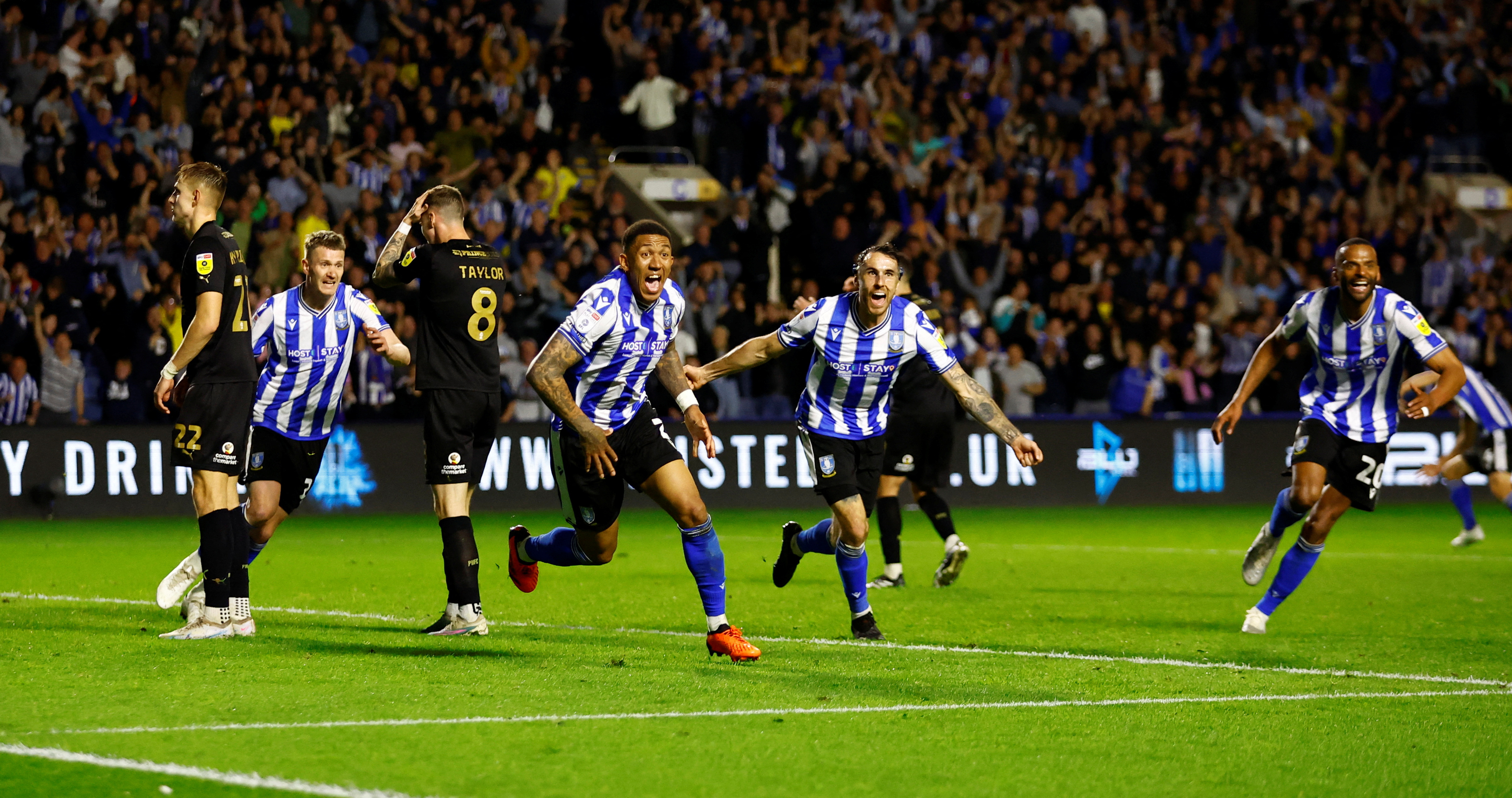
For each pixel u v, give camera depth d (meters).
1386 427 26.77
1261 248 78.50
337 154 67.75
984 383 64.00
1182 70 87.19
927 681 20.56
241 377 23.58
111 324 58.97
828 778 15.00
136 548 42.22
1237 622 28.08
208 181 23.19
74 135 65.88
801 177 77.75
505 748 16.00
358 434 57.06
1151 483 64.56
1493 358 73.06
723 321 64.94
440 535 48.25
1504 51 94.75
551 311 64.50
